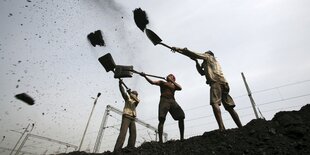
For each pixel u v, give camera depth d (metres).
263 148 2.33
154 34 4.41
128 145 4.00
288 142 2.33
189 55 3.96
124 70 4.57
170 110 4.02
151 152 3.05
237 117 3.37
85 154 3.99
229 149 2.50
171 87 4.22
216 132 3.03
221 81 3.46
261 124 2.91
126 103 4.38
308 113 2.84
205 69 3.69
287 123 2.66
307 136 2.30
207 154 2.53
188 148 2.85
